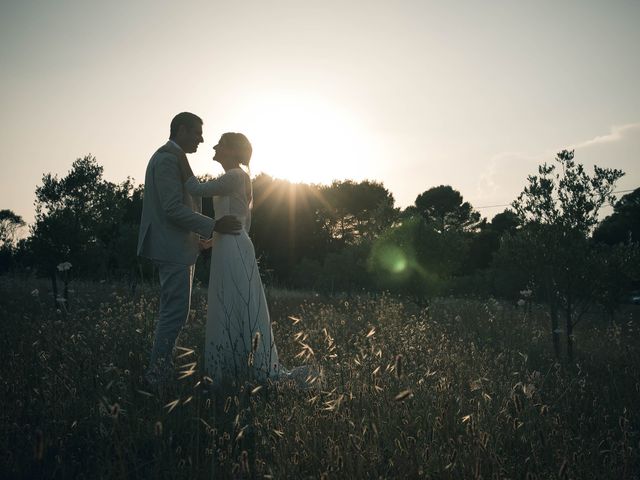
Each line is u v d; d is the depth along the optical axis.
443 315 10.81
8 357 4.52
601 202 7.95
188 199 4.98
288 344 5.62
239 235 4.89
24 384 3.82
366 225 52.47
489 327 8.62
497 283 18.97
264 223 43.09
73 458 2.93
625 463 2.75
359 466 2.53
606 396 4.30
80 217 12.27
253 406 3.30
